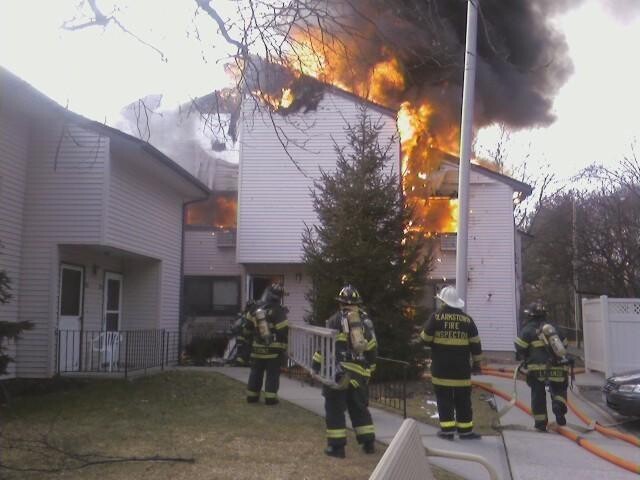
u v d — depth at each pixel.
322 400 9.67
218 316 19.88
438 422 8.68
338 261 11.84
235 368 14.16
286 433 7.48
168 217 15.75
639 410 9.20
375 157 12.53
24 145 11.92
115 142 12.05
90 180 11.95
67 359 12.59
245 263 18.72
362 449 6.82
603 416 10.25
